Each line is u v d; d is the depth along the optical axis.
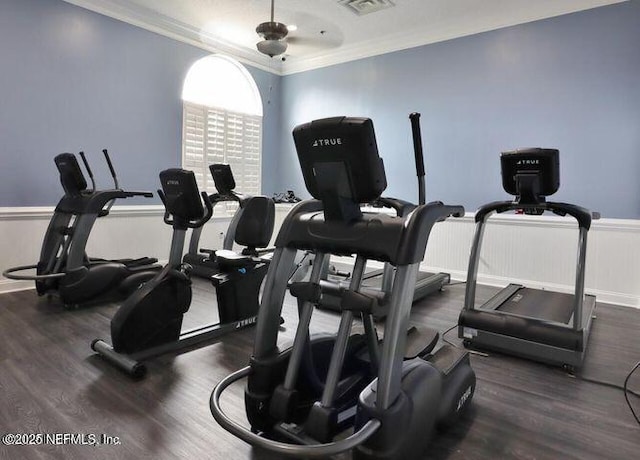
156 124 4.69
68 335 2.69
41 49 3.73
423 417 1.44
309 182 1.56
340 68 5.55
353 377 1.81
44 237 3.64
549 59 4.04
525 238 4.15
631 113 3.67
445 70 4.68
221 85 5.55
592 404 1.98
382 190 1.44
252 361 1.55
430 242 4.75
